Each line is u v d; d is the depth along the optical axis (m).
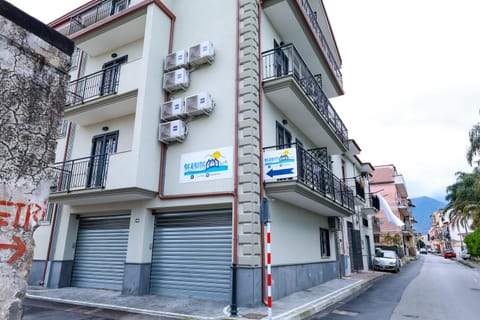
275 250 8.80
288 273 9.38
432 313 7.73
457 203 35.25
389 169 38.75
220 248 8.30
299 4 10.70
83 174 11.02
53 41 3.00
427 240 117.00
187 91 9.95
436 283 14.28
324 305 8.33
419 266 28.31
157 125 9.66
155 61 9.98
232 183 8.33
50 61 2.94
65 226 10.91
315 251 12.14
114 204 10.02
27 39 2.77
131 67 10.04
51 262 10.67
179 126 9.27
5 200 2.46
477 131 25.58
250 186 8.02
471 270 22.78
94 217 10.88
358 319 6.96
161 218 9.46
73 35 12.08
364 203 20.55
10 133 2.55
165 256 9.05
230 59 9.50
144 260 8.98
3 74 2.56
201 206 8.70
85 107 10.73
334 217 14.39
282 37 11.91
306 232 11.45
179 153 9.45
